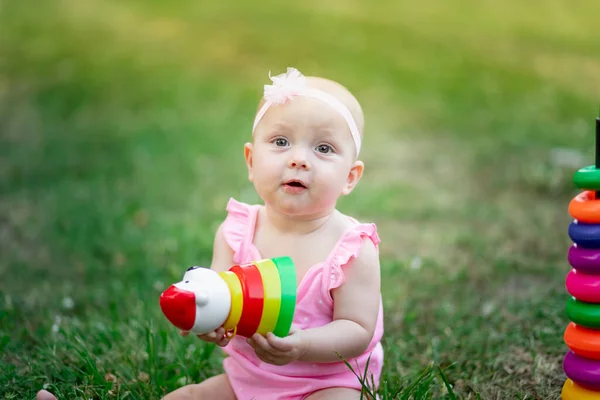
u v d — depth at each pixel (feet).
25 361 10.64
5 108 29.66
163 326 11.57
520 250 15.90
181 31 41.63
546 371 10.18
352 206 19.24
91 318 12.23
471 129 27.43
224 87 32.53
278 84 8.32
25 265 15.52
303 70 35.29
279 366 8.22
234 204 8.95
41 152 24.45
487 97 31.45
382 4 48.11
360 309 8.15
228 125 27.32
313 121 8.16
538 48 39.91
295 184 8.15
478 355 10.77
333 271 8.16
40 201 19.76
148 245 16.21
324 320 8.29
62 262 15.75
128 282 14.10
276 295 7.37
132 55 37.06
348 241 8.29
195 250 15.47
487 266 14.97
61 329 10.96
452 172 22.58
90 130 26.96
